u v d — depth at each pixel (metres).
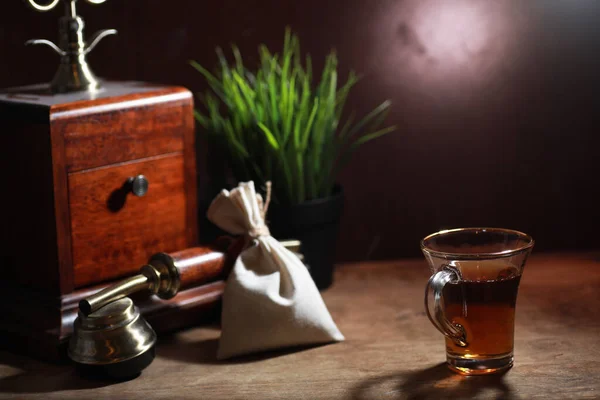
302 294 0.95
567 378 0.87
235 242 1.00
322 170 1.07
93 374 0.89
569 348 0.93
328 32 1.15
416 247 1.21
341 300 1.06
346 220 1.19
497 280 0.86
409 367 0.91
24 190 0.96
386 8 1.15
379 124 1.17
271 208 1.04
